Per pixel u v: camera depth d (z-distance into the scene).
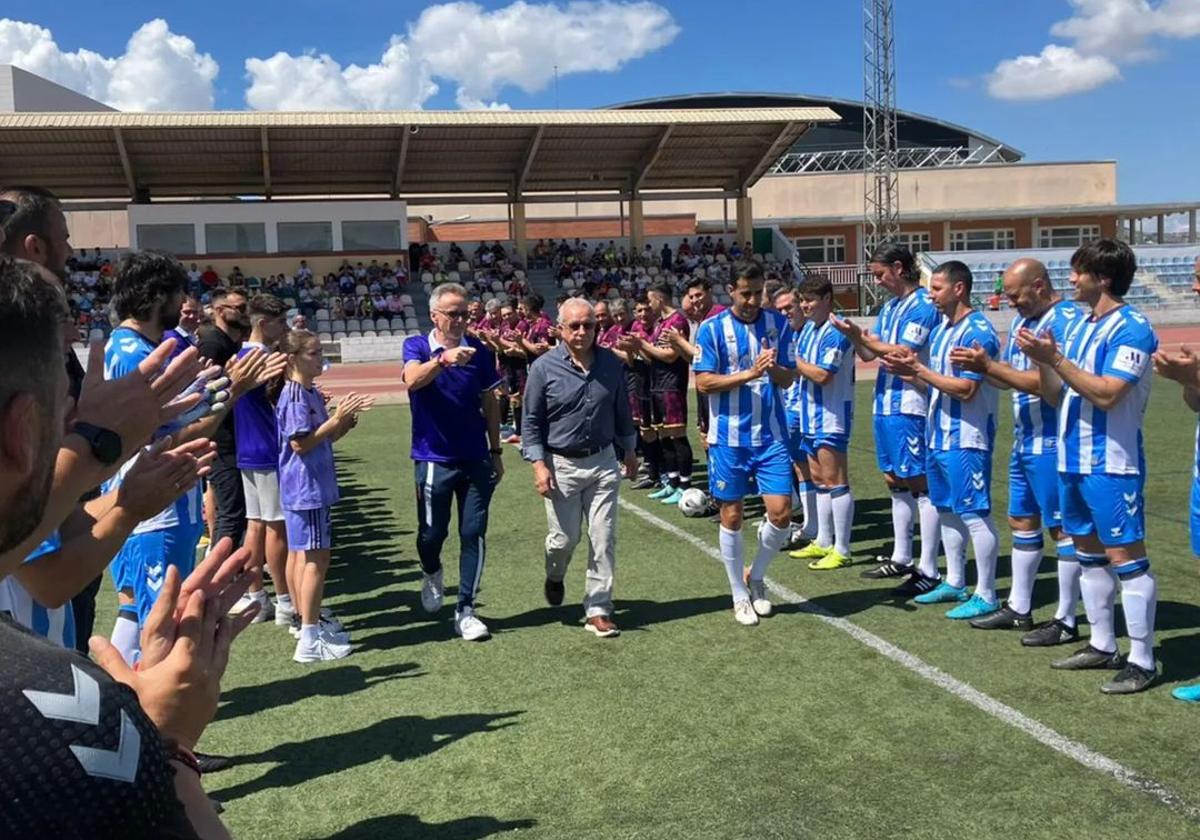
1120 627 5.12
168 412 1.60
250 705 4.34
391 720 4.10
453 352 4.94
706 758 3.62
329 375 24.67
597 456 5.16
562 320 4.99
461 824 3.19
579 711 4.12
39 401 0.93
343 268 31.44
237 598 1.46
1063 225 42.94
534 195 35.12
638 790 3.38
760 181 44.12
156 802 0.85
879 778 3.41
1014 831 3.02
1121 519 4.16
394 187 32.19
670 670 4.60
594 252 35.44
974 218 41.44
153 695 1.30
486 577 6.45
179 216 30.56
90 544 1.80
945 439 5.30
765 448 5.24
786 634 5.10
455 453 5.18
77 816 0.78
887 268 6.14
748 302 5.14
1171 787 3.28
